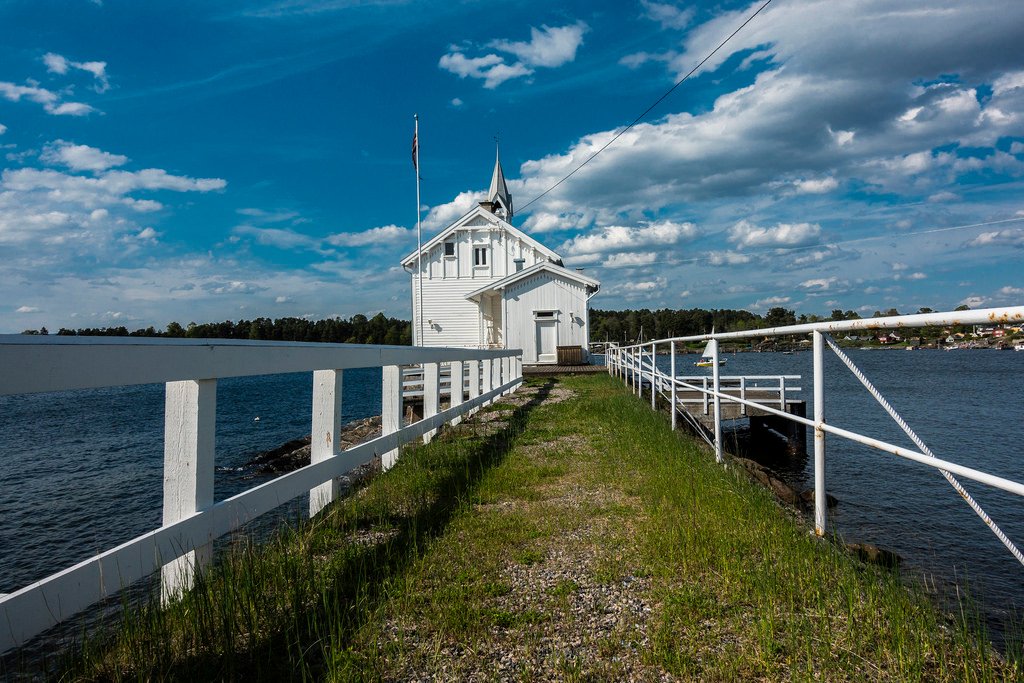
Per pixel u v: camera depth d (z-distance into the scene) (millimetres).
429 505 4434
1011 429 14289
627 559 3334
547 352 25844
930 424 15305
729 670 2170
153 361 2400
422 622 2604
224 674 2141
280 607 2695
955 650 2303
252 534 4027
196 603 2512
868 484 9148
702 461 5664
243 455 13453
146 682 2055
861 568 3152
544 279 25969
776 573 2947
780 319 92312
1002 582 4797
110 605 3305
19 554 5879
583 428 8188
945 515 7281
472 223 29906
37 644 2746
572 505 4457
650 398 13516
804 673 2131
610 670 2221
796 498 7062
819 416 3588
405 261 29656
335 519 3959
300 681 2139
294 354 3668
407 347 6137
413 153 29078
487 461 6047
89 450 12773
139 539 2438
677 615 2619
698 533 3582
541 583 3041
